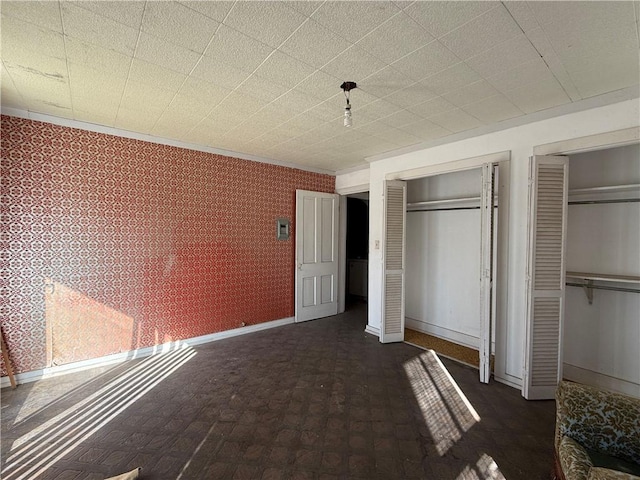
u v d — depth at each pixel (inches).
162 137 141.3
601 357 115.8
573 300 122.0
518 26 64.9
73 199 121.6
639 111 90.3
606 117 96.0
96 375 120.2
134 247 136.2
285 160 184.2
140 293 138.3
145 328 140.0
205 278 157.8
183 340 151.3
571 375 122.4
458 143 135.4
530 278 104.7
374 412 96.9
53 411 95.9
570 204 122.4
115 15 62.2
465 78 87.0
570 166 122.3
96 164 126.0
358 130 130.3
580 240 120.3
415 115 113.6
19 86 93.5
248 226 173.6
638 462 55.6
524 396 106.0
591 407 60.6
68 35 68.7
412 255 187.9
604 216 114.7
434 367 131.1
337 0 57.5
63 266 120.3
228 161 164.6
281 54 76.0
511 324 116.4
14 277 111.8
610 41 69.6
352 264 272.4
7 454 77.4
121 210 132.5
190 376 120.3
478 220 156.0
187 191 150.7
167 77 87.7
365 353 145.8
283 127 127.3
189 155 150.7
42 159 115.3
